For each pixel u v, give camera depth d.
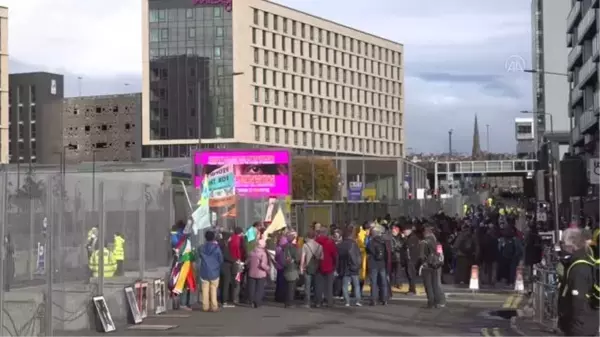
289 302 19.95
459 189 122.56
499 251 26.23
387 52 137.62
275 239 22.72
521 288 23.83
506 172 138.38
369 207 45.97
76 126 135.88
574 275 8.90
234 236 20.61
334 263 20.00
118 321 16.27
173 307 19.50
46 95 128.50
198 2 114.81
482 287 25.42
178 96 115.56
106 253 16.48
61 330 13.98
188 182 34.94
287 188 31.48
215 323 16.81
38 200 13.53
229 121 113.00
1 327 12.15
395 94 139.25
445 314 18.42
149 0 116.75
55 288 13.80
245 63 112.81
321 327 16.12
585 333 8.86
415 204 54.69
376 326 16.28
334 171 101.56
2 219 12.20
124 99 133.50
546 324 15.62
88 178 18.12
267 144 114.19
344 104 126.88
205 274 18.88
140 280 17.48
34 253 13.37
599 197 34.41
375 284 20.39
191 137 114.81
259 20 114.75
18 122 128.62
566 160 18.83
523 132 151.62
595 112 62.84
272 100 115.44
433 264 19.77
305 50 120.75
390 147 137.25
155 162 59.62
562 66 111.88
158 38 116.94
